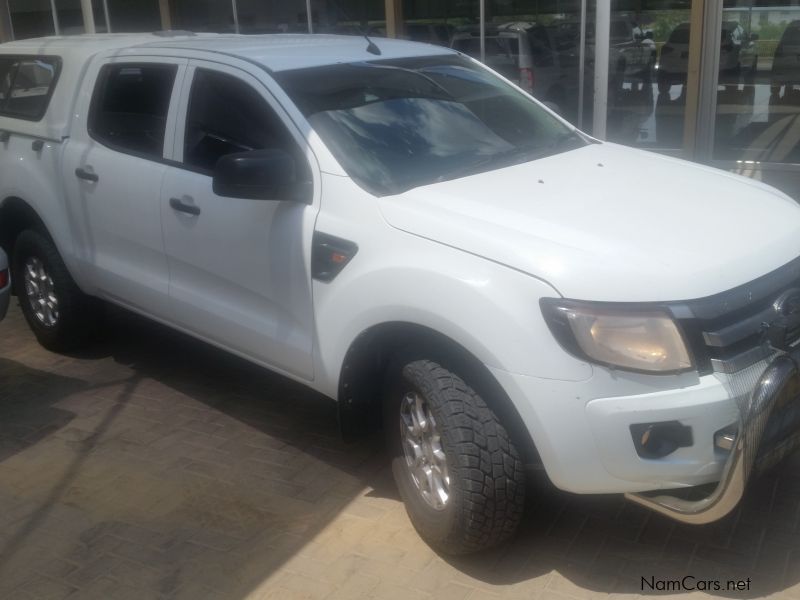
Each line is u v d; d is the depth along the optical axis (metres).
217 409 5.11
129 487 4.32
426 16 11.18
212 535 3.91
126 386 5.46
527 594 3.41
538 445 3.19
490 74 5.08
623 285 3.09
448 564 3.62
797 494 3.95
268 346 4.25
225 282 4.43
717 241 3.37
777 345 3.26
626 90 10.11
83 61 5.41
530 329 3.13
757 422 3.02
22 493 4.31
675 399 3.04
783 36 8.99
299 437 4.75
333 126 4.07
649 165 4.28
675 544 3.67
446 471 3.47
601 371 3.06
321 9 11.75
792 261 3.46
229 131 4.41
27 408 5.21
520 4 10.55
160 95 4.82
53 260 5.59
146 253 4.89
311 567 3.65
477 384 3.36
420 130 4.26
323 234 3.83
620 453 3.09
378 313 3.56
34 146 5.57
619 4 9.85
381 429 4.04
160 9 13.09
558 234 3.33
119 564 3.73
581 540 3.72
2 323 6.69
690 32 9.36
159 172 4.70
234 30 12.59
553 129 4.81
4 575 3.69
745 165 9.53
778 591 3.35
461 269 3.31
